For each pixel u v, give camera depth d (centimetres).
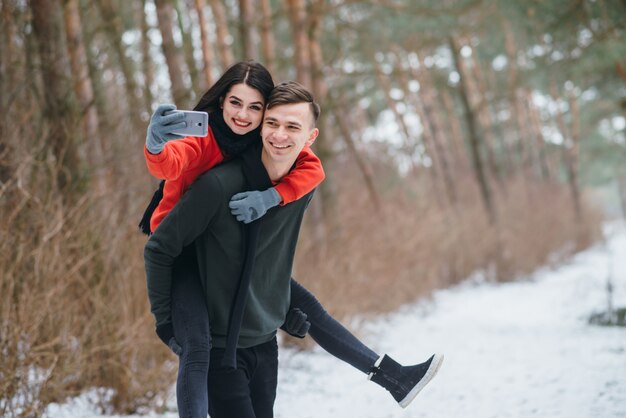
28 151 478
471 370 622
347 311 799
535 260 1847
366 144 1758
